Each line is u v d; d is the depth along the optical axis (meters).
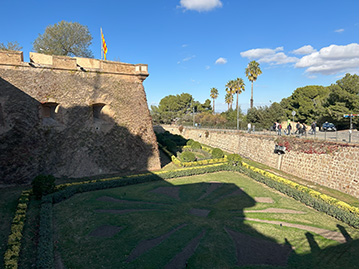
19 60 14.82
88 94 17.25
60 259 7.80
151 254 8.16
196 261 7.80
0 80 14.35
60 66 16.20
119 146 18.50
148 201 13.10
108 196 13.76
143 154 19.56
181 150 29.19
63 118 16.31
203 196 14.03
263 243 8.99
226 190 15.15
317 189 15.13
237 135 28.69
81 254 8.09
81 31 32.50
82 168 16.95
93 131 17.47
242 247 8.70
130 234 9.49
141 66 19.20
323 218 11.19
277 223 10.62
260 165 22.19
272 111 41.09
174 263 7.70
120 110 18.61
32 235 9.18
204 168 19.53
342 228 10.19
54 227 9.95
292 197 13.95
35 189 12.72
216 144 34.09
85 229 9.82
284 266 7.61
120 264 7.60
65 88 16.38
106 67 18.03
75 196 13.62
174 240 9.09
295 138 19.00
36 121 15.44
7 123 14.55
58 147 16.16
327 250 8.53
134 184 16.27
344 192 14.30
